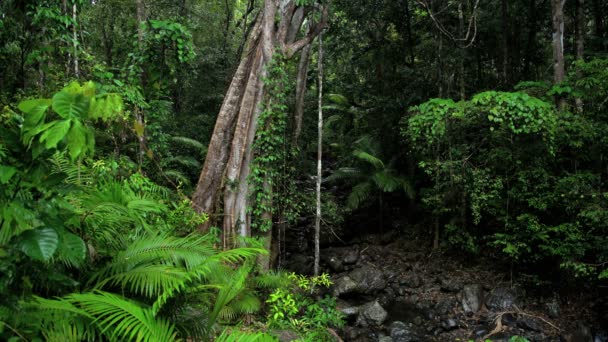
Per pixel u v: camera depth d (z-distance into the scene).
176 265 3.68
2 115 4.28
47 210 2.50
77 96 2.30
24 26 6.72
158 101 9.58
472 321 8.82
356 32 13.25
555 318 8.46
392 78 13.36
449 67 11.99
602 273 7.31
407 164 13.50
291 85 10.27
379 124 13.23
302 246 12.59
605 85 7.47
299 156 13.36
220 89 15.29
